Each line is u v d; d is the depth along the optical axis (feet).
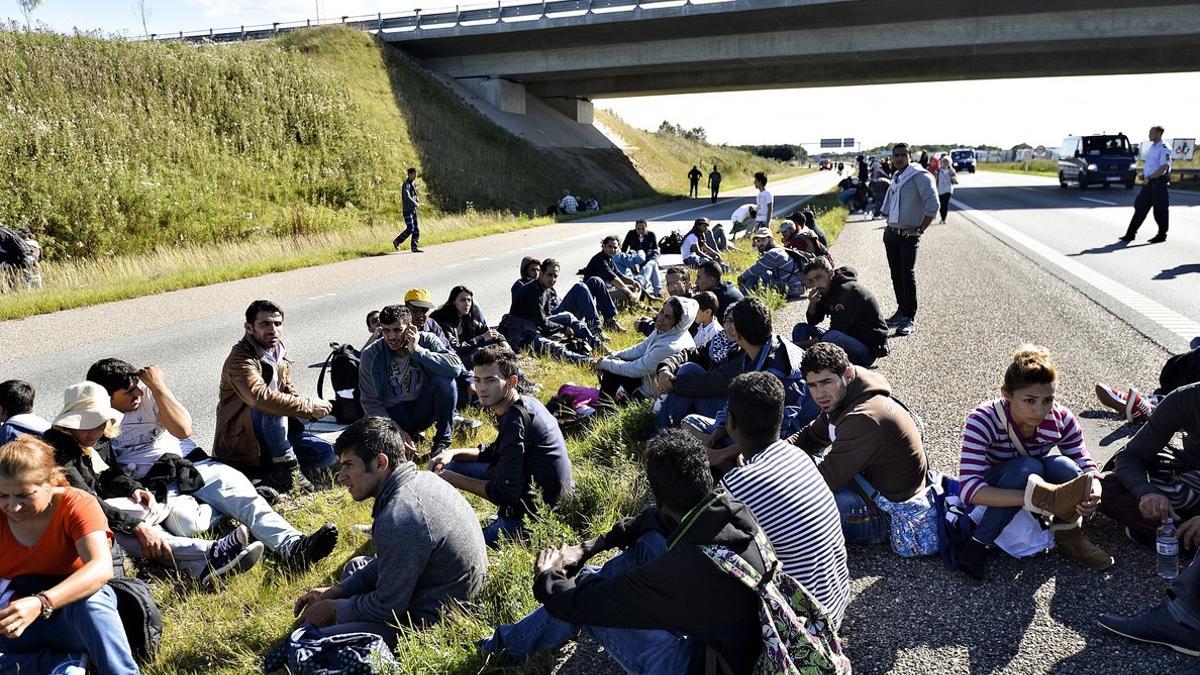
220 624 13.17
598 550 10.79
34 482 10.64
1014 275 39.73
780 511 10.34
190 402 24.94
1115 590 12.15
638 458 18.04
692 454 8.98
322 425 22.68
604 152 168.96
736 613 8.79
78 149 67.77
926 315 31.65
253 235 69.36
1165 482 12.60
